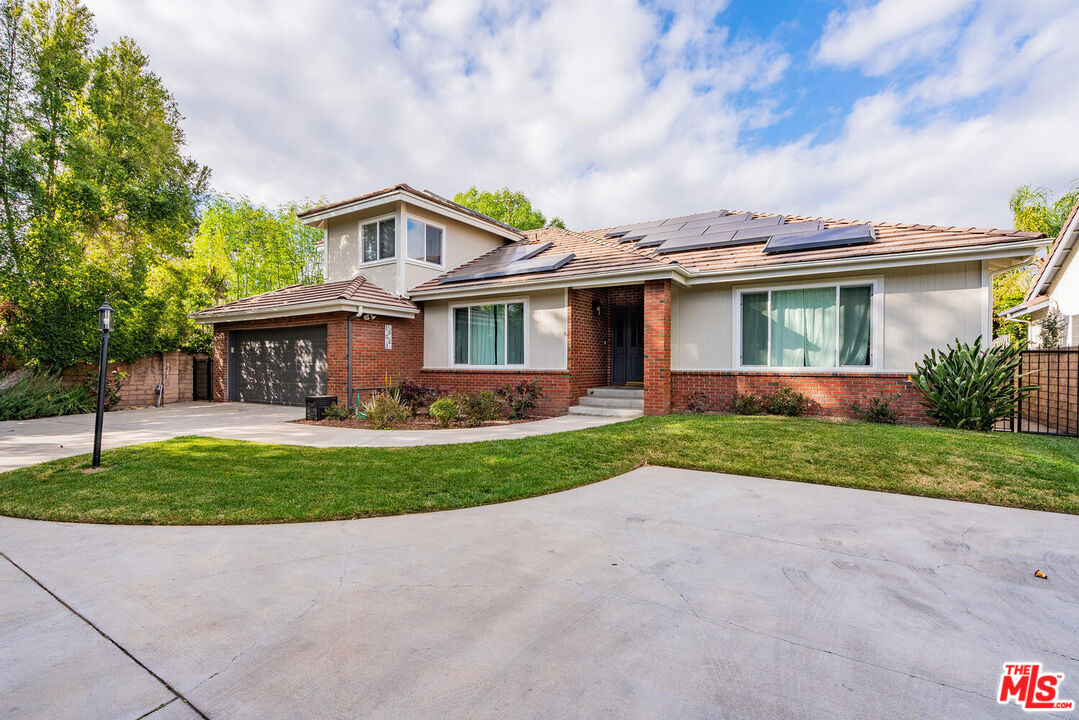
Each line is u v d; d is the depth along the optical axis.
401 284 14.14
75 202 13.92
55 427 10.68
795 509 4.96
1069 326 13.53
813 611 2.96
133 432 9.91
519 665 2.42
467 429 9.96
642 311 13.88
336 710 2.10
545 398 12.38
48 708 2.12
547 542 4.11
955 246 8.77
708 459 6.89
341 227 15.87
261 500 5.17
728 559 3.74
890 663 2.44
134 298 14.68
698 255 12.17
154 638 2.69
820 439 7.46
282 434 9.50
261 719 2.05
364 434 9.44
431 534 4.31
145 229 15.57
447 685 2.26
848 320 10.23
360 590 3.25
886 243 9.86
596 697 2.18
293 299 14.23
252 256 27.33
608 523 4.57
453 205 15.39
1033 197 23.25
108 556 3.85
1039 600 3.10
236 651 2.56
